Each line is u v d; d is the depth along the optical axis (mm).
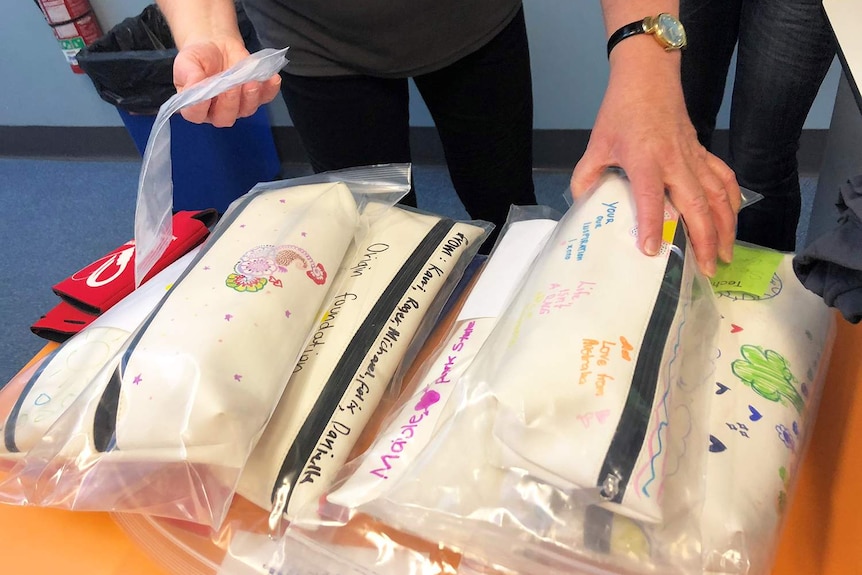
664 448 400
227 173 1772
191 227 781
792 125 974
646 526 398
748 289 568
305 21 808
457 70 876
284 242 576
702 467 430
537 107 1746
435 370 537
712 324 516
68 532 525
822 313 563
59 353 598
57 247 1863
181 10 665
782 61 904
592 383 404
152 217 600
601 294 448
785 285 574
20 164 2221
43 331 723
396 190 710
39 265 1808
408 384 578
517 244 622
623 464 383
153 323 514
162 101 1605
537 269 508
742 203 625
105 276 747
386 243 648
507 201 1037
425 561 455
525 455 401
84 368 568
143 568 496
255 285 533
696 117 1078
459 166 1008
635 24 608
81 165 2180
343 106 867
